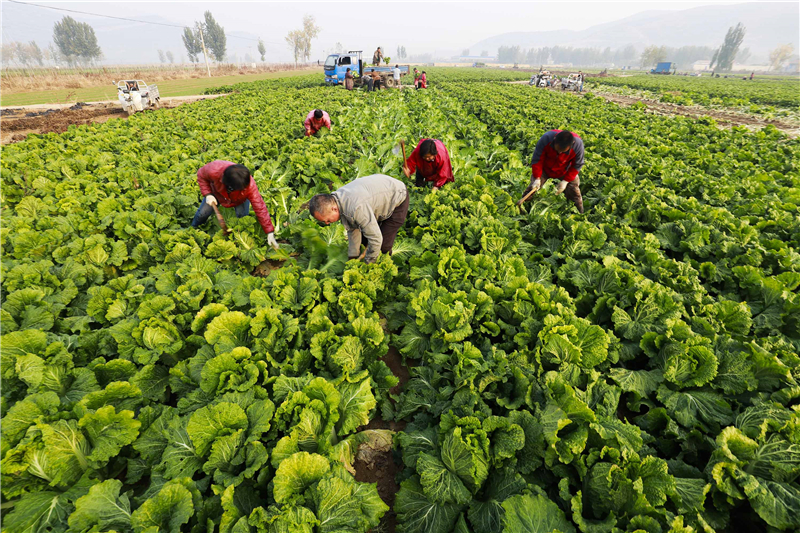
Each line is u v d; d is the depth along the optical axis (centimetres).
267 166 928
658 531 249
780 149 1328
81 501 257
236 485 283
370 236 486
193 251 575
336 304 476
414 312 473
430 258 568
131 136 1364
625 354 420
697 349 383
